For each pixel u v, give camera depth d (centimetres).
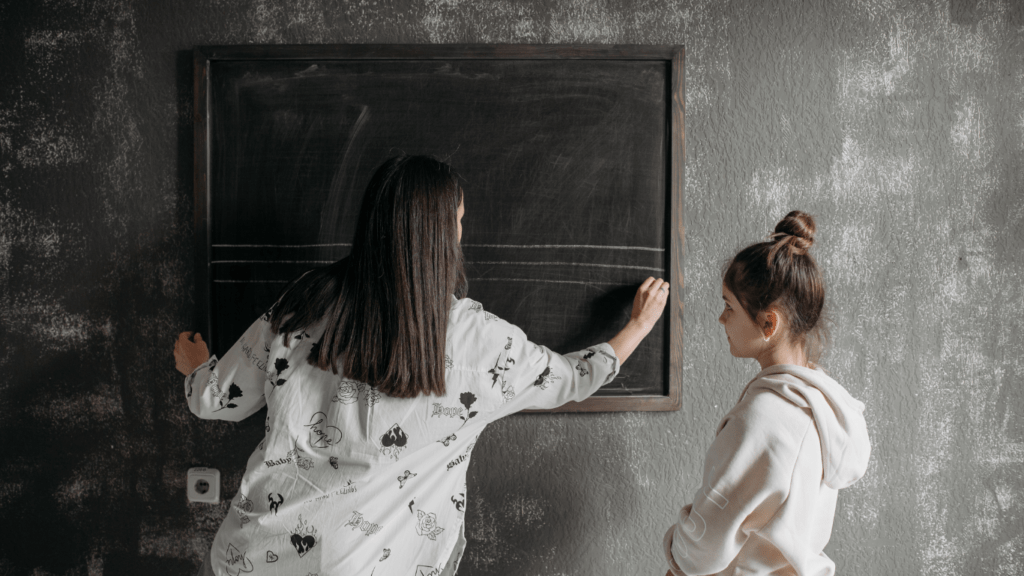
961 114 121
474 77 116
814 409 81
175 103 116
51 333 118
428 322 79
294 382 81
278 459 81
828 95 119
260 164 115
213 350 116
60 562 120
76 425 118
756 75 119
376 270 78
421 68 115
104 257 117
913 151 121
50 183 116
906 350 122
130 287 117
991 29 121
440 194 81
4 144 116
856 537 124
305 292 84
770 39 119
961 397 123
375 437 79
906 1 120
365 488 81
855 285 121
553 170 117
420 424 81
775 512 79
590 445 121
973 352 123
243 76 115
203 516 119
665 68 117
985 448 124
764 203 119
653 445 122
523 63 116
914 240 121
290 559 80
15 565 120
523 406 89
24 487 119
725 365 121
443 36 116
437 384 79
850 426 82
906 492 124
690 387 121
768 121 119
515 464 121
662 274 119
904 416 123
